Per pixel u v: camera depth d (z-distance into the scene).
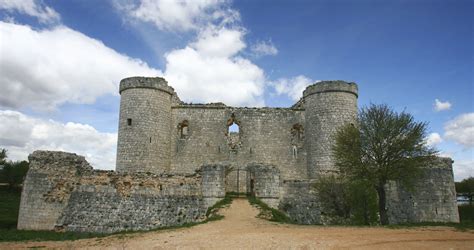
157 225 24.95
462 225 21.47
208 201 26.81
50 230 25.25
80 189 26.48
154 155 33.81
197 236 16.83
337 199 26.00
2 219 30.06
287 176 35.72
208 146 36.41
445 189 28.70
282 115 37.22
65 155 27.06
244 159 36.19
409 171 23.66
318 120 34.19
